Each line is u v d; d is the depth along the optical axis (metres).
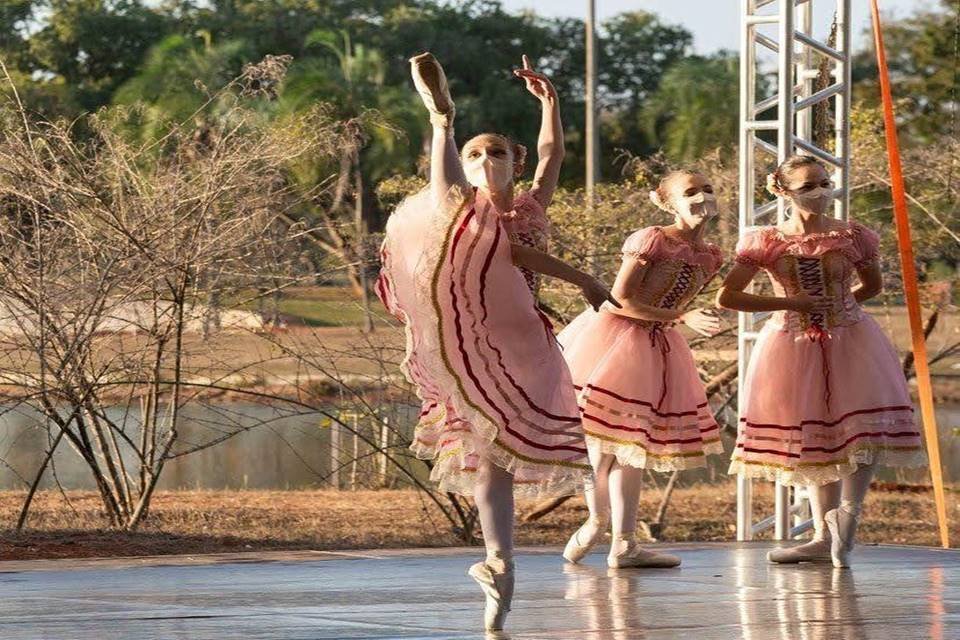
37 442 36.28
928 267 31.81
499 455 9.84
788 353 14.05
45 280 20.78
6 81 23.14
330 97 81.31
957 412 44.91
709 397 24.69
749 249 14.05
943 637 9.49
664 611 10.82
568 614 10.67
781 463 14.05
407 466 25.88
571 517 24.97
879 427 13.66
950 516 24.55
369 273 24.38
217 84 84.50
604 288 10.15
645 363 13.87
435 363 9.86
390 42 115.19
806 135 19.95
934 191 31.67
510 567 9.88
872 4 14.88
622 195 27.95
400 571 13.52
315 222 24.61
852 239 14.02
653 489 29.50
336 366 22.61
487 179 11.02
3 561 14.55
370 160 71.75
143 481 21.94
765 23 18.23
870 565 14.13
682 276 13.94
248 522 22.89
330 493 27.23
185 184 21.28
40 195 20.89
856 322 13.98
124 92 84.31
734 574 13.42
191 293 21.67
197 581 12.74
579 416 10.21
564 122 120.50
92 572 13.48
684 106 97.38
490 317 9.94
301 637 9.43
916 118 71.75
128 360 21.47
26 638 9.39
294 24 113.94
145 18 113.00
